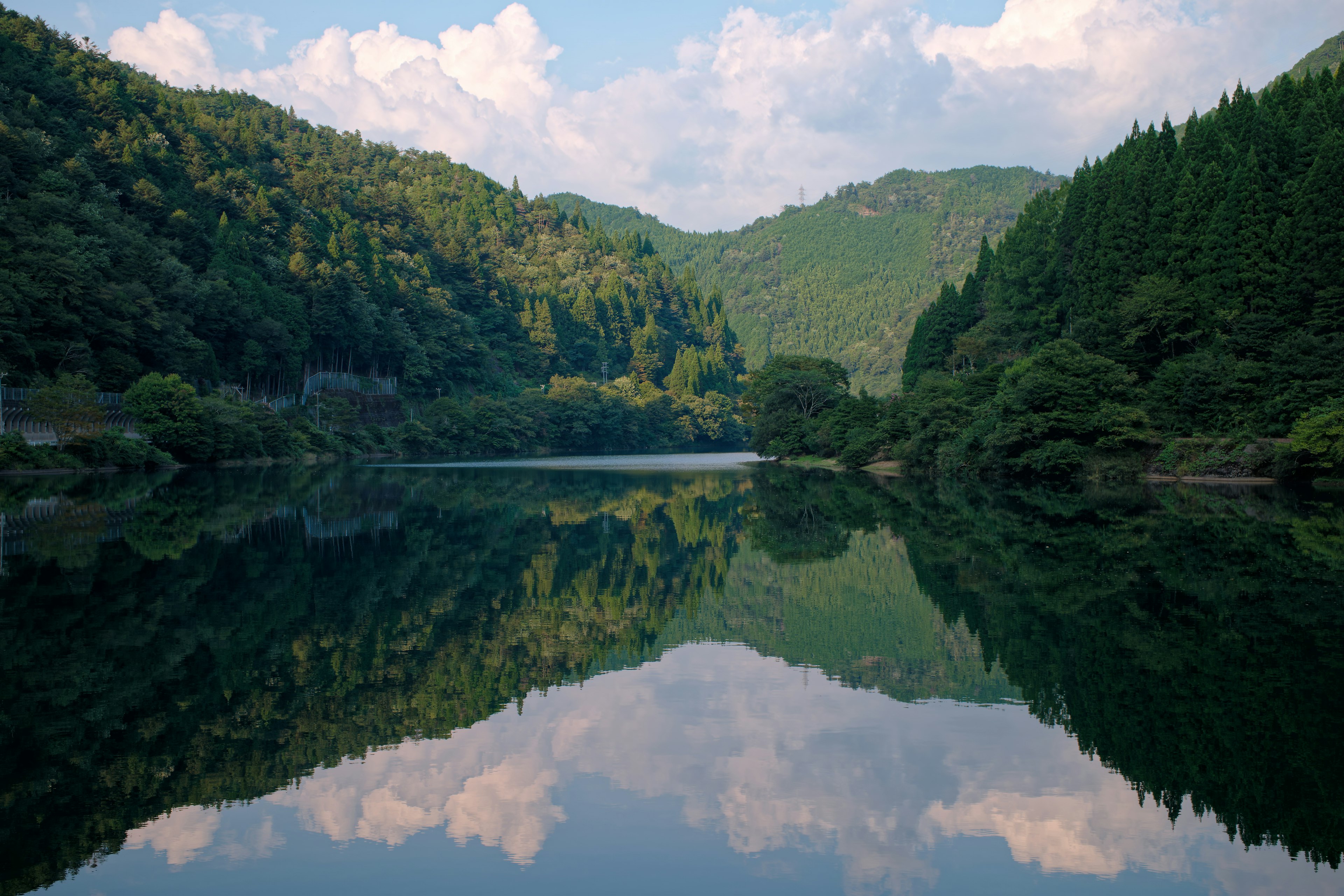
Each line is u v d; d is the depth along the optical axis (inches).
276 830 487.2
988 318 4055.1
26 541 1439.5
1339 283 2664.9
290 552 1391.5
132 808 511.5
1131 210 3260.3
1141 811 508.4
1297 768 557.6
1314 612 948.6
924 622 947.3
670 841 475.8
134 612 960.9
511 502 2364.7
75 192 4210.1
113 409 3634.4
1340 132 2908.5
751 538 1610.5
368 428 5615.2
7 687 710.5
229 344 4842.5
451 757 589.6
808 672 782.5
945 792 534.6
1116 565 1238.3
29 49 5536.4
